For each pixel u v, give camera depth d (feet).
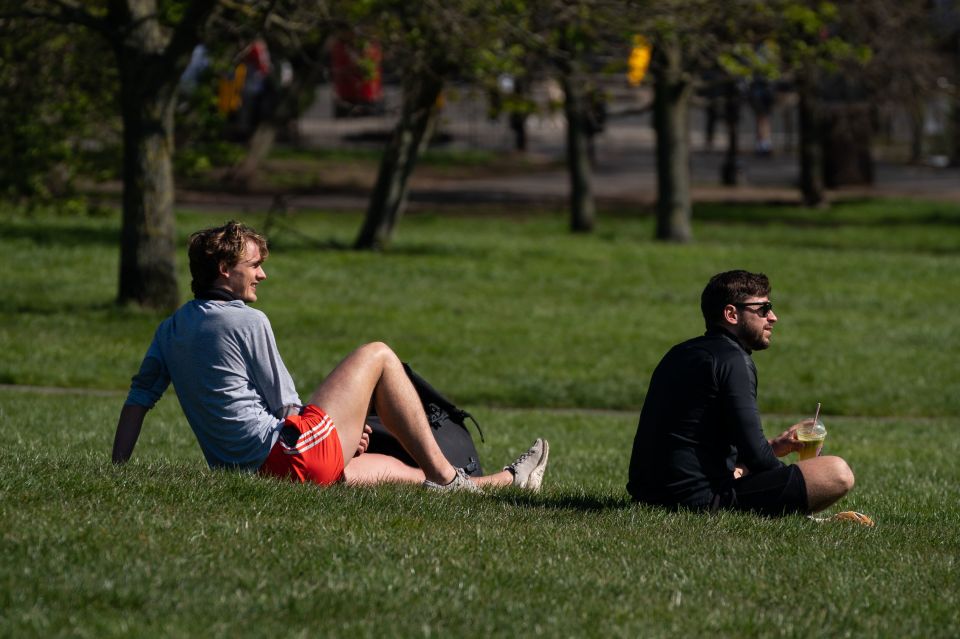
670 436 62.28
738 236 321.52
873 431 132.67
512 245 278.87
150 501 56.08
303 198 352.69
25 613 41.24
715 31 237.45
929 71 317.42
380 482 65.05
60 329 168.35
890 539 61.00
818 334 198.18
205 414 61.31
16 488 56.70
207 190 350.23
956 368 174.50
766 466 61.31
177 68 175.22
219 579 45.96
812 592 49.39
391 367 64.49
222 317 61.05
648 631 43.45
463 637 41.96
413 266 243.60
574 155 316.40
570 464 97.71
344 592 45.34
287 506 56.70
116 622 41.01
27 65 196.44
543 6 193.98
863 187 422.82
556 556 52.37
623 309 214.69
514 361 170.40
